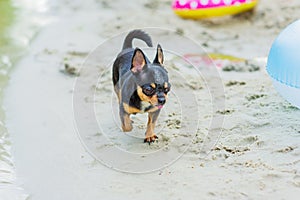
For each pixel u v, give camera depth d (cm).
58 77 607
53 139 477
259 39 721
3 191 404
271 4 836
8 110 538
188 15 780
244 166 418
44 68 634
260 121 483
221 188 391
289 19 779
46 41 724
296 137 452
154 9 852
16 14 843
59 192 402
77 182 412
